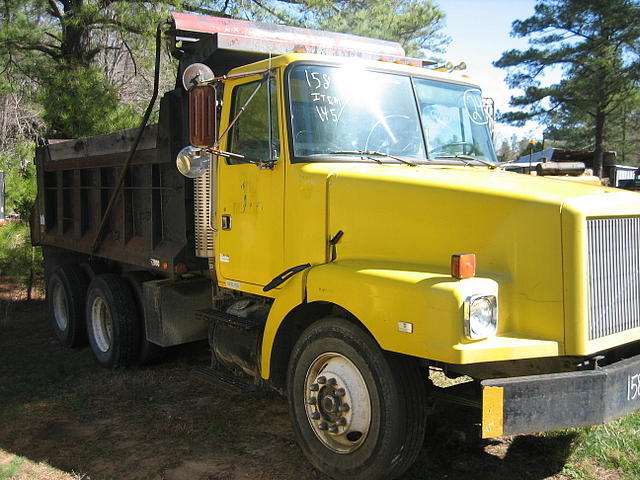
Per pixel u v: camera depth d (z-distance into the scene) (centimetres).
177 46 571
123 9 1356
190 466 427
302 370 411
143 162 613
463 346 318
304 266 420
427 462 414
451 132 499
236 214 487
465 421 477
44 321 928
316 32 575
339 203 414
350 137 447
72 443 472
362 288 364
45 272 890
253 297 494
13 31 1416
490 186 367
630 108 3231
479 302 324
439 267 368
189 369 654
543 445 436
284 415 518
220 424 499
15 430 498
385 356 361
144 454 449
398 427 357
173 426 498
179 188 566
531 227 342
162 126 575
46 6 1553
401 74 481
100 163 696
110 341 658
